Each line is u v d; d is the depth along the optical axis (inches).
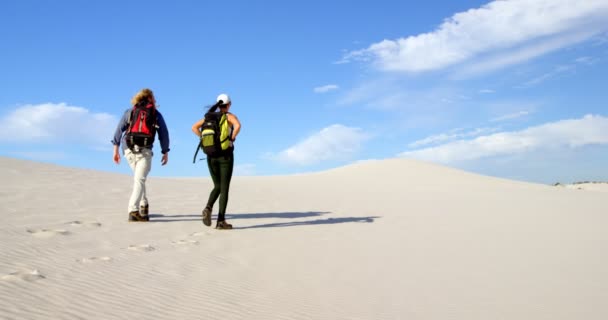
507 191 1034.7
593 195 978.7
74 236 245.3
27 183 464.8
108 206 370.6
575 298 191.2
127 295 149.6
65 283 155.5
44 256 193.5
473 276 222.1
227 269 201.3
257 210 439.5
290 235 305.1
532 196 872.3
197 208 410.0
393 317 152.3
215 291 164.7
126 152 319.9
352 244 288.8
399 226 385.7
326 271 212.5
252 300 157.8
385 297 176.1
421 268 233.0
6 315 116.6
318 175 1619.1
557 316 165.2
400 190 938.7
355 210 493.4
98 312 129.6
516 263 257.9
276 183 952.3
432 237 337.7
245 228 323.9
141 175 317.7
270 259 229.1
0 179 472.7
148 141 315.0
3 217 279.1
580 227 428.1
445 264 246.1
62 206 349.1
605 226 438.9
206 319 133.3
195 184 697.6
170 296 153.5
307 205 518.6
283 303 157.5
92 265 186.1
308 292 174.4
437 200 699.4
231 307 147.6
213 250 240.2
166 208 397.4
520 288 203.6
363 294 177.8
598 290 206.2
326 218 409.7
